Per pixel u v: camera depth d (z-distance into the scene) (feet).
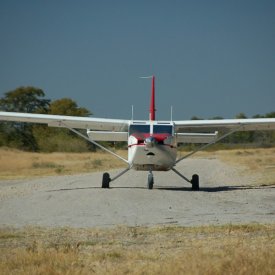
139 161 148.15
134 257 61.87
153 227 82.84
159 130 152.25
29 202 119.44
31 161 325.01
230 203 117.29
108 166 295.48
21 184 178.09
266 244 66.44
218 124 164.45
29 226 85.40
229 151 585.63
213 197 131.23
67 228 82.69
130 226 84.33
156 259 60.75
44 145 515.50
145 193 133.69
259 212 101.19
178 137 157.28
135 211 103.14
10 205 114.21
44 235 77.30
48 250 64.69
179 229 79.87
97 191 138.10
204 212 101.40
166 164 149.59
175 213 100.17
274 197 131.34
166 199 122.72
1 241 73.41
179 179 196.95
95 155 437.58
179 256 60.13
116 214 99.19
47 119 165.07
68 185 166.71
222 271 53.26
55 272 54.70
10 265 58.44
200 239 71.87
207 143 160.56
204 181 195.52
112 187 155.74
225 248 63.67
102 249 67.21
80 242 71.36
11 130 522.06
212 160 376.07
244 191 149.07
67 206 111.34
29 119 166.20
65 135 533.96
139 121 154.71
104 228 82.94
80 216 97.14
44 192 143.13
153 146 144.56
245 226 80.28
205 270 52.80
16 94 600.80
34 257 60.18
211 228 79.71
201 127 168.35
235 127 169.89
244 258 55.88
